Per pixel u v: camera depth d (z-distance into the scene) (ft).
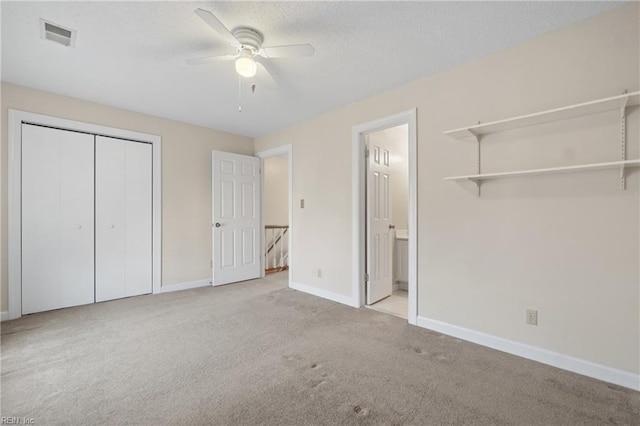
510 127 7.14
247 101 10.78
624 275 5.82
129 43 7.09
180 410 5.14
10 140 9.34
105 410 5.12
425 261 8.81
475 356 7.04
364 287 11.12
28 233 9.75
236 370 6.43
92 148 11.01
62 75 8.75
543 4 5.77
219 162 13.91
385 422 4.85
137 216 12.05
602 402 5.34
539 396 5.52
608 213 5.98
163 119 12.65
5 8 5.79
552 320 6.63
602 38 6.05
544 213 6.74
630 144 5.75
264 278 15.62
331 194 11.75
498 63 7.42
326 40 6.98
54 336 8.13
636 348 5.70
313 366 6.60
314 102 10.84
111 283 11.47
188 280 13.43
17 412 5.04
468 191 7.91
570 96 6.42
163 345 7.61
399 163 14.44
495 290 7.46
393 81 9.12
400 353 7.21
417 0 5.66
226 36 6.33
